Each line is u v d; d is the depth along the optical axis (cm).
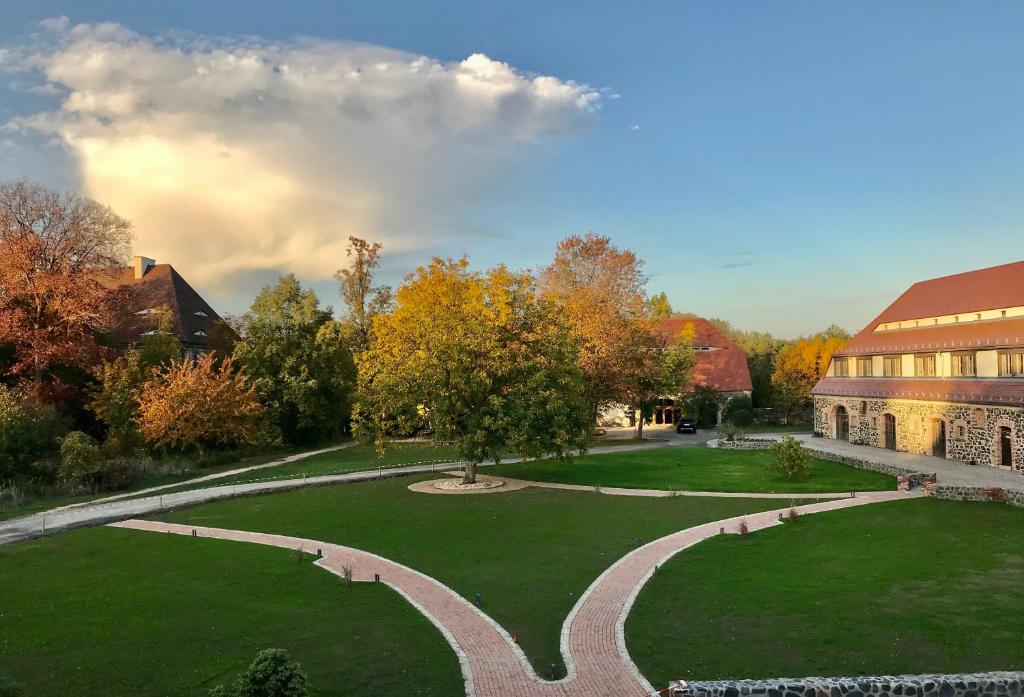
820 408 5191
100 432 4459
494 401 3047
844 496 2894
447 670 1270
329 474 3728
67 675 1251
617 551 2078
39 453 3559
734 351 7625
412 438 5709
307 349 5488
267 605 1622
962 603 1577
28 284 4147
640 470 3725
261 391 5053
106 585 1780
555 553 2064
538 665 1295
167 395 4053
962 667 1246
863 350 4709
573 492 3072
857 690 1093
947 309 4047
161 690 1190
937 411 3825
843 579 1769
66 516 2655
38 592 1727
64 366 4466
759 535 2230
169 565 1958
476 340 3045
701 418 6969
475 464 3347
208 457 4438
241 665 1288
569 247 5859
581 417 3303
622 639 1410
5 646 1385
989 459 3431
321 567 1927
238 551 2103
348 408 5569
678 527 2373
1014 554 1964
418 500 2912
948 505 2630
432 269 3356
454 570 1903
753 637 1408
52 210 4312
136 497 3169
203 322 6606
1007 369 3425
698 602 1623
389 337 3309
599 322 5028
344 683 1213
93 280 4384
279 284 5619
